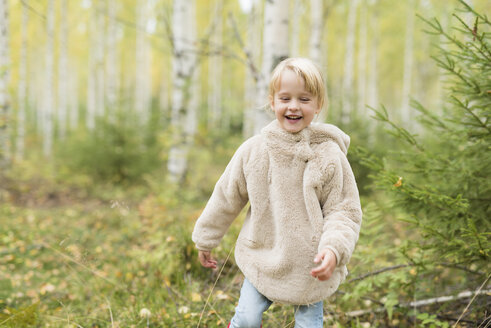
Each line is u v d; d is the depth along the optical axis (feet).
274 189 5.05
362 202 9.70
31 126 57.00
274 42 10.68
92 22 49.21
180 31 23.43
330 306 7.63
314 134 5.10
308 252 4.91
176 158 22.49
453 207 6.58
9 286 9.95
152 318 7.57
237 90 73.00
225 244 10.21
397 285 7.68
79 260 9.37
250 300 5.31
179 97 22.88
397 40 58.70
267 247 5.21
